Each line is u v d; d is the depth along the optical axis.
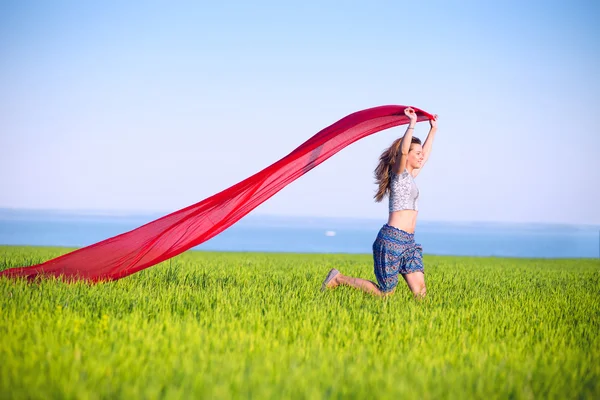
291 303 6.99
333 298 7.60
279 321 5.97
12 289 7.39
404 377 4.21
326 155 8.52
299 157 8.37
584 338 5.88
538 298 8.54
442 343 5.27
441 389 4.01
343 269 12.53
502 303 7.84
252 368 4.32
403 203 7.70
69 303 6.72
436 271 13.01
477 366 4.58
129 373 4.11
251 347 4.86
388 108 8.30
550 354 5.14
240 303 6.98
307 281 9.80
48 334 5.06
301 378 4.10
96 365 4.25
